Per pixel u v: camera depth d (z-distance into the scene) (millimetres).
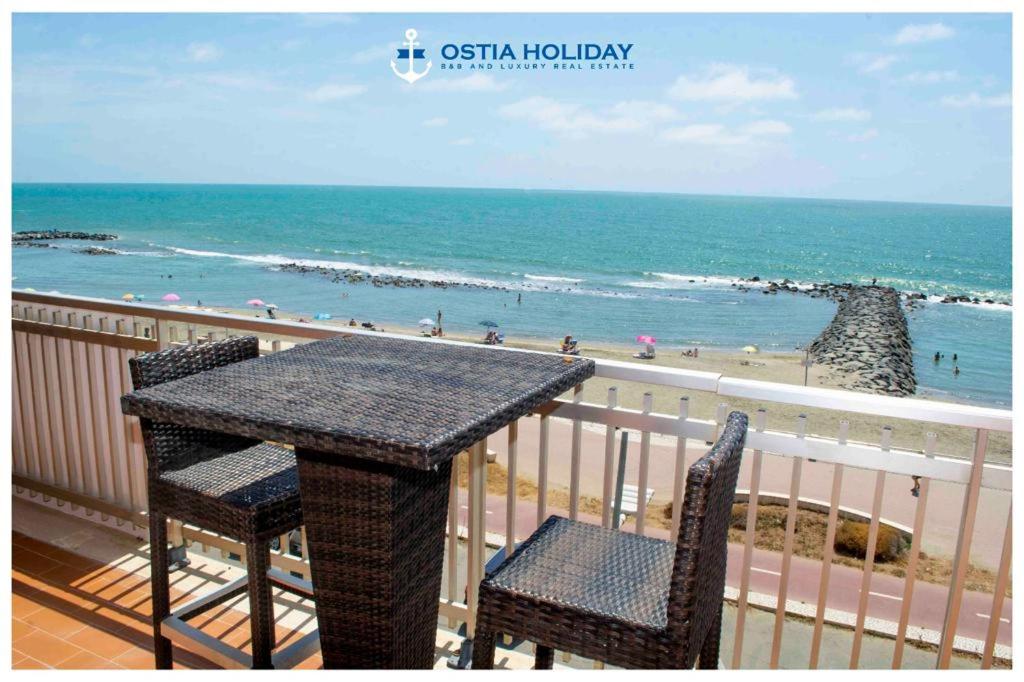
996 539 11867
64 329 2840
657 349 35656
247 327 2334
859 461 1653
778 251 66438
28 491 3191
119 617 2330
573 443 1944
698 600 1259
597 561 1487
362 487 1473
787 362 34406
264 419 1300
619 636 1282
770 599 7270
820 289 52406
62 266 54562
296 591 1999
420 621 1671
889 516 12977
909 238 75000
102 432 2877
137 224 79250
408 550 1563
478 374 1670
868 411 1620
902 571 10070
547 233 75562
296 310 41469
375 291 47875
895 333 39969
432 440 1177
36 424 3088
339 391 1503
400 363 1779
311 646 1910
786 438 1711
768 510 11992
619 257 62750
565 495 13297
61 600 2420
